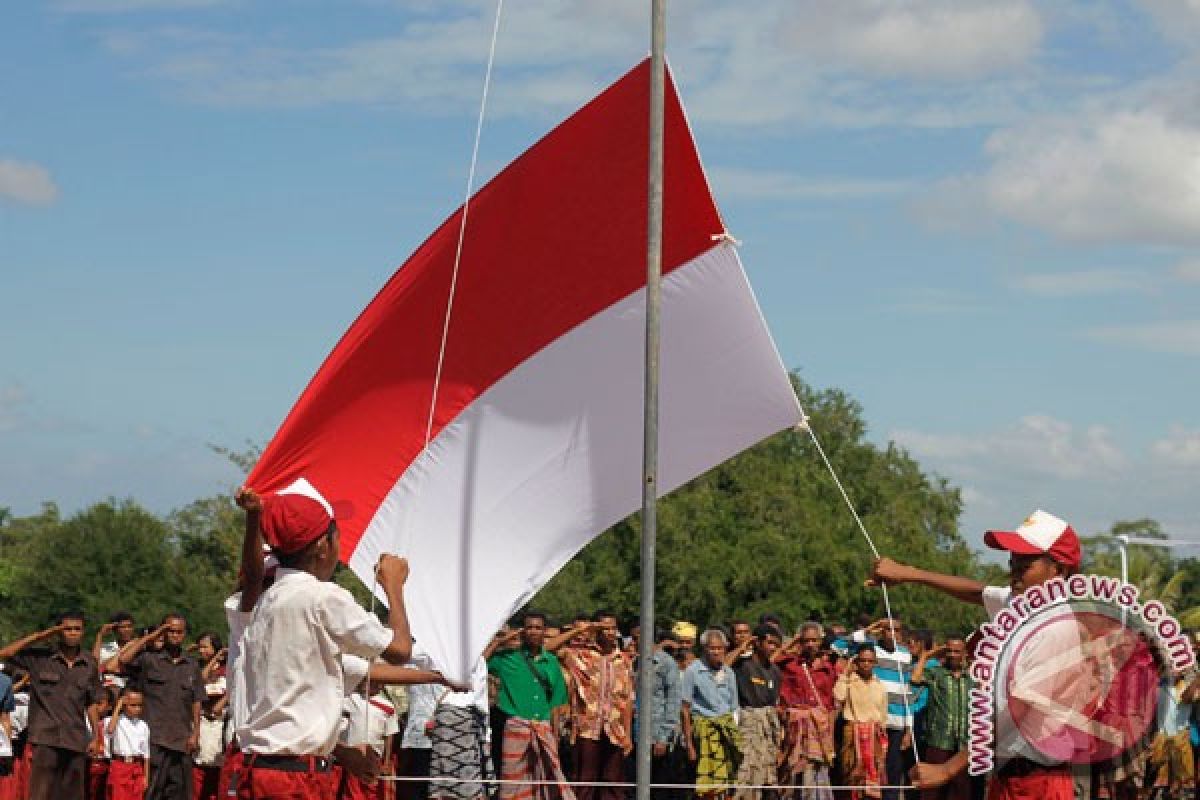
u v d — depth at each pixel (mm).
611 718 16328
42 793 15258
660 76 9320
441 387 10773
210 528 59562
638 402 10922
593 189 10727
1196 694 15977
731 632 17953
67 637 15453
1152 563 52875
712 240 10781
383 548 10688
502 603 10750
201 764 17734
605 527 10945
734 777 16656
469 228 10664
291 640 6727
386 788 15148
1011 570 7781
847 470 67500
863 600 51969
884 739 17844
